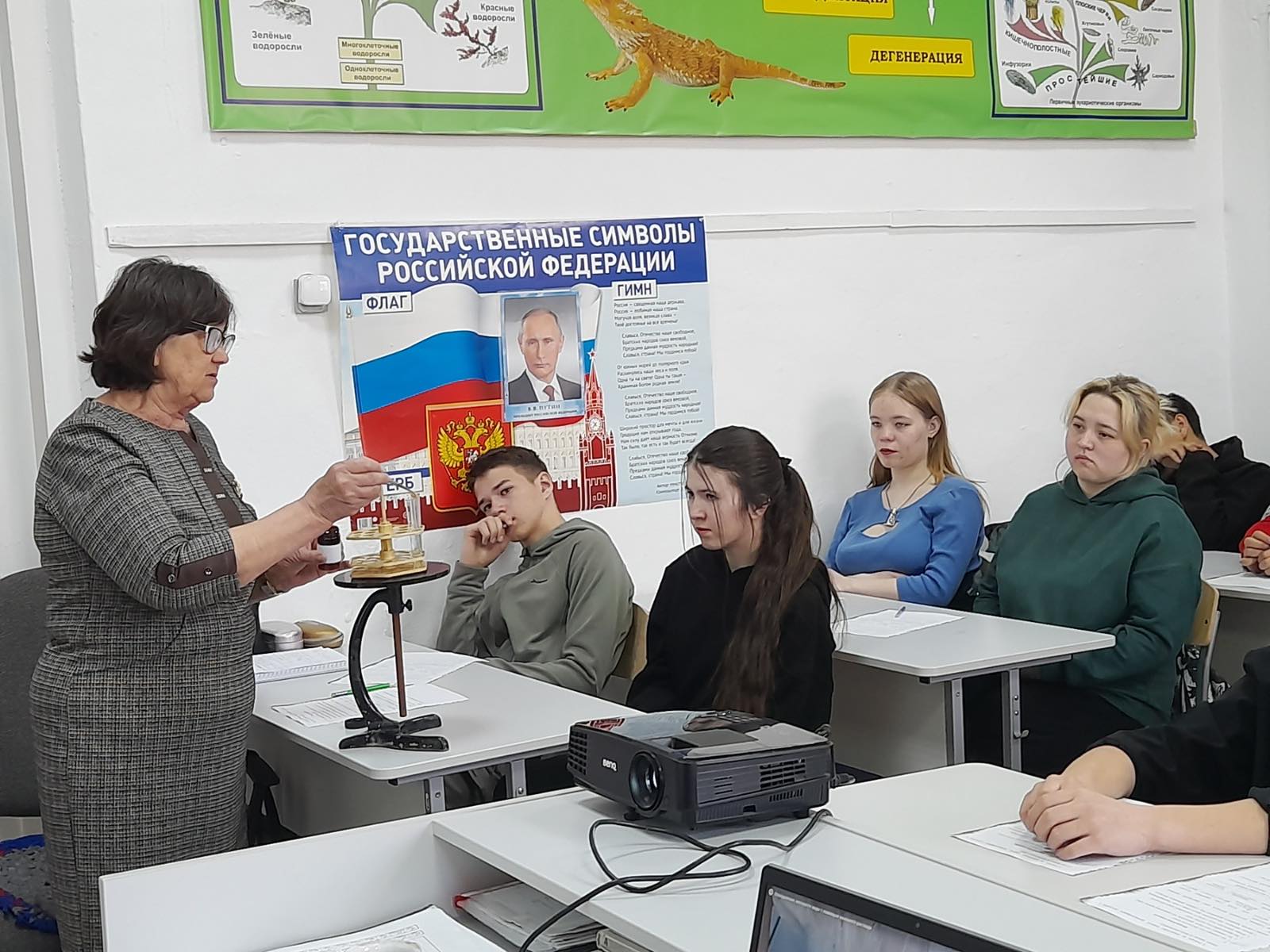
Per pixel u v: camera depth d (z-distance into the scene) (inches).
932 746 112.9
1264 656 68.1
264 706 99.3
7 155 131.0
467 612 135.0
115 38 124.0
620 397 150.4
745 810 59.8
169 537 79.1
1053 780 63.5
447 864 63.5
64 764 82.0
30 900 90.5
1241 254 189.9
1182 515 124.6
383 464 137.3
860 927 42.4
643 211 151.2
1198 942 47.2
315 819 104.1
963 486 148.0
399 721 88.7
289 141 132.6
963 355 172.4
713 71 153.1
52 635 84.0
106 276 124.3
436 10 137.6
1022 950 38.6
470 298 141.0
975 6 170.1
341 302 134.5
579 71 145.6
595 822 62.8
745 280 157.3
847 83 161.3
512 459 134.0
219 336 85.7
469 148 141.5
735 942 48.6
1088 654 121.4
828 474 163.9
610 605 125.8
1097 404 128.4
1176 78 185.8
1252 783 66.9
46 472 82.2
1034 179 177.2
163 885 56.9
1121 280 183.8
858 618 127.3
